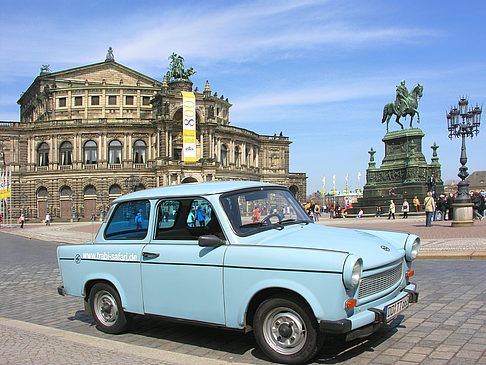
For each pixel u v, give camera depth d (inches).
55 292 553.0
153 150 3710.6
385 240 334.6
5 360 269.0
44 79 4092.0
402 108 2239.2
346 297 256.1
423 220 1664.6
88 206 3649.1
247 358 287.1
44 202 3710.6
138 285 337.1
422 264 645.3
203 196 319.6
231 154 3961.6
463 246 772.0
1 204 3612.2
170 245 324.2
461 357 264.2
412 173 2162.9
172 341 331.6
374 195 2319.1
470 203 1245.1
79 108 3927.2
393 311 285.3
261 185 350.9
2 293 555.8
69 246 390.3
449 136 1285.7
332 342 306.8
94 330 373.7
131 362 262.4
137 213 354.9
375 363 263.4
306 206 1899.6
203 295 301.6
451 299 414.0
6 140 3688.5
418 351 278.8
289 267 267.6
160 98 3575.3
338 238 299.3
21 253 1066.7
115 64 4217.5
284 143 4591.5
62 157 3703.3
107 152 3668.8
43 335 328.5
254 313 288.4
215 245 297.3
